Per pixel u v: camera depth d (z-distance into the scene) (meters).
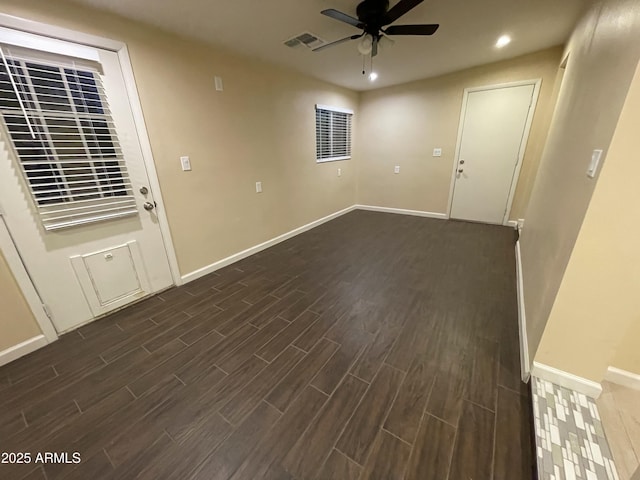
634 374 1.36
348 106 4.75
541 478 1.02
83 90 1.83
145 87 2.14
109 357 1.76
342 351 1.77
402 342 1.84
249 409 1.39
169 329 2.02
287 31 2.30
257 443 1.22
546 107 3.53
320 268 2.99
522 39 2.81
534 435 1.16
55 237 1.85
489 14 2.22
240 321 2.10
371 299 2.37
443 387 1.49
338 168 4.84
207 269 2.90
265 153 3.35
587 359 1.28
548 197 2.03
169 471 1.13
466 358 1.69
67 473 1.13
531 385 1.39
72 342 1.90
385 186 5.21
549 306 1.34
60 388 1.54
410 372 1.59
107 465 1.16
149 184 2.29
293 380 1.56
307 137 3.99
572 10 2.15
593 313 1.21
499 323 2.01
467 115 4.07
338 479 1.08
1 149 1.58
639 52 0.89
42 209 1.77
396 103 4.64
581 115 1.56
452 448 1.18
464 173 4.36
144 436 1.27
